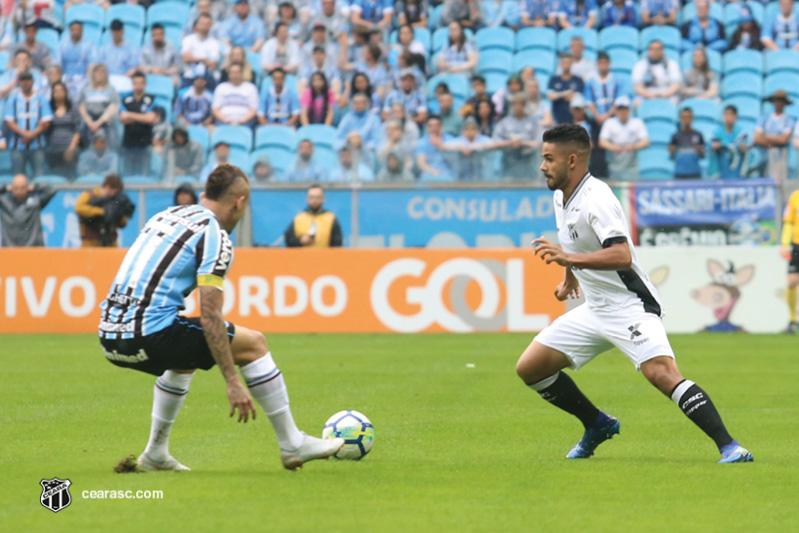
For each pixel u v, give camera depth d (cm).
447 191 5456
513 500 1502
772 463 1852
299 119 6253
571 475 1722
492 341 4666
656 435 2245
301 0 6838
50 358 3978
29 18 6844
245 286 5138
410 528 1308
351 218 5491
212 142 6144
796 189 5222
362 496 1526
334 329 5116
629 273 1858
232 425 2355
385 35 6819
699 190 5247
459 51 6731
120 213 5328
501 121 5966
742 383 3234
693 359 3938
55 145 5750
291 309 5125
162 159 5509
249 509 1423
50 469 1769
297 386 3155
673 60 6619
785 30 6906
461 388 3109
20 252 5209
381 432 2267
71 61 6600
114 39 6650
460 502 1481
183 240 1608
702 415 1842
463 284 5100
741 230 5238
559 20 6962
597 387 3164
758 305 5059
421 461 1877
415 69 6600
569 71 6266
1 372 3522
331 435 1877
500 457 1938
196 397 2888
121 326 1598
